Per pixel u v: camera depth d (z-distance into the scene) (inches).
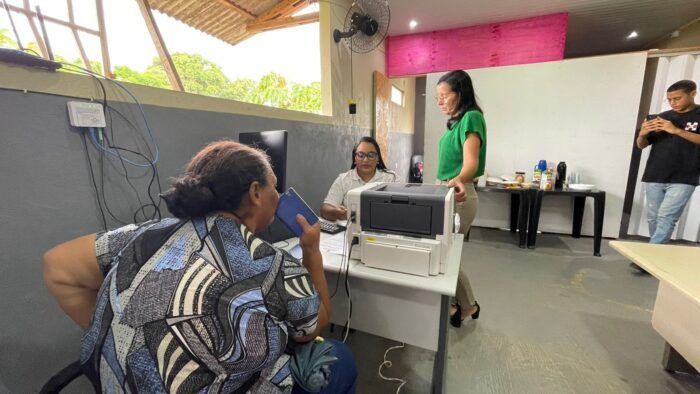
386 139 171.5
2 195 34.5
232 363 22.8
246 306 23.2
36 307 38.5
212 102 59.9
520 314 77.4
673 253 47.4
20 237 36.4
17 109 34.9
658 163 99.8
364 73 138.6
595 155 130.0
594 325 72.4
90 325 24.3
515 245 127.9
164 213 52.7
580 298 84.8
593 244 127.1
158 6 100.4
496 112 142.1
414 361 63.1
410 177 243.3
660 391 53.4
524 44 143.8
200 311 21.8
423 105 256.5
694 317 46.7
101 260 26.3
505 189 125.8
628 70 121.6
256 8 117.4
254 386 25.8
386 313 47.2
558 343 66.2
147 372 21.3
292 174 86.7
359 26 106.3
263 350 23.9
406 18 141.6
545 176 124.6
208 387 22.0
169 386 21.0
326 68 106.6
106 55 65.3
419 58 162.2
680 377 56.1
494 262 110.7
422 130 260.5
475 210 66.1
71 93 39.6
